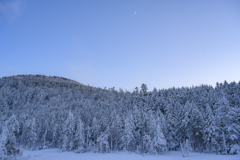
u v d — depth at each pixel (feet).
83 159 132.57
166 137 164.86
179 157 128.47
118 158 134.10
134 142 163.12
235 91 245.65
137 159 127.24
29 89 431.84
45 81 608.60
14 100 364.58
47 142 225.15
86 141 202.49
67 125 193.67
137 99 319.27
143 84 360.89
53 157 141.59
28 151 184.75
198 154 140.67
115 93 468.34
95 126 200.44
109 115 232.94
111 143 175.32
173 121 177.99
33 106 348.38
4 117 238.48
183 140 170.91
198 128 154.51
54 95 448.65
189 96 280.10
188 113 162.81
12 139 116.67
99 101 386.11
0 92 385.70
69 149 180.65
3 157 104.73
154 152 145.48
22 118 245.86
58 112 282.15
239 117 138.92
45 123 235.20
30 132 202.18
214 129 134.51
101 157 140.26
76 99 428.15
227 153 130.00
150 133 157.48
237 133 125.80
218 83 350.43
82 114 276.41
